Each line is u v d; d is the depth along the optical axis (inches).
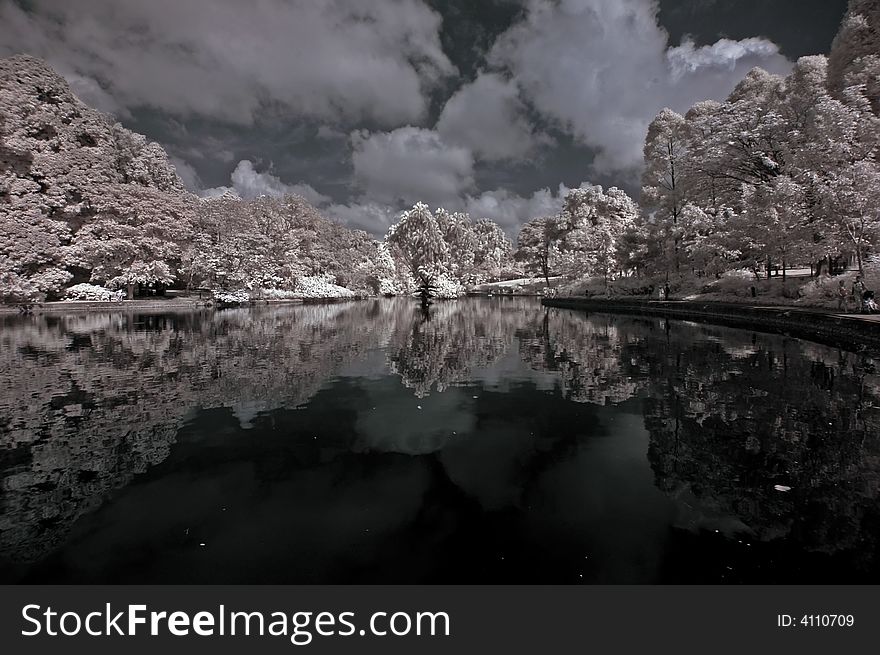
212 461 249.4
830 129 824.3
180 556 164.1
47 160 1434.5
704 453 257.4
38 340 726.5
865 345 545.3
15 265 1272.1
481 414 338.6
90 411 341.1
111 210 1534.2
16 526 182.5
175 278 1844.2
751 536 176.9
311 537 176.4
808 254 876.0
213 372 490.3
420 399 382.0
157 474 232.7
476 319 1214.9
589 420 321.4
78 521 186.5
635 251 1593.3
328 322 1103.0
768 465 240.7
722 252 1174.3
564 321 1128.8
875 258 821.2
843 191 752.3
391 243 3329.2
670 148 1504.7
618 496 209.3
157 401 370.9
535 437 289.3
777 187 899.4
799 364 485.7
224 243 1765.5
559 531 180.9
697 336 749.9
